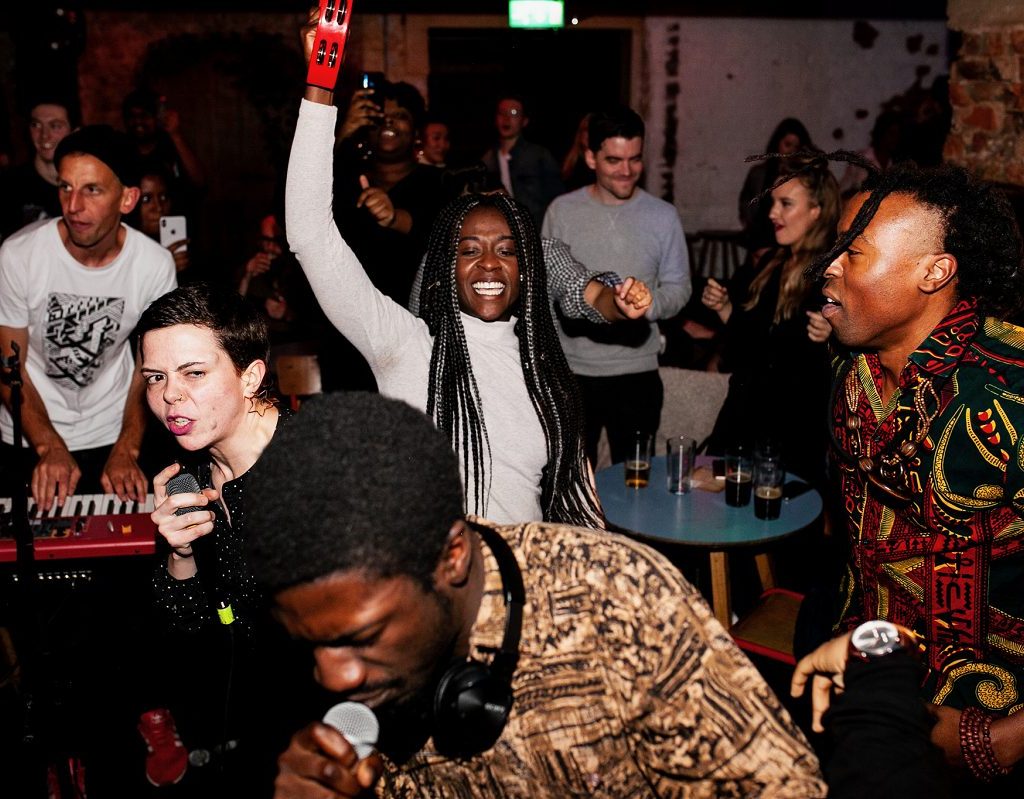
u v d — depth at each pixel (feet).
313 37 6.35
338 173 14.65
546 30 26.66
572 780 3.80
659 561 3.71
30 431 10.41
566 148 27.66
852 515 6.29
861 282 5.73
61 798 7.52
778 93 27.27
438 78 26.78
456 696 3.54
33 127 16.34
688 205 27.86
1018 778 5.88
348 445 3.25
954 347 5.67
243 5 25.31
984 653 5.83
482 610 3.73
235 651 6.55
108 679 8.57
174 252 14.93
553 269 10.21
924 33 27.07
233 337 6.09
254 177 26.35
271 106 25.94
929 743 3.69
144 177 15.66
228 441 6.25
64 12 22.50
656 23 26.58
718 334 16.88
